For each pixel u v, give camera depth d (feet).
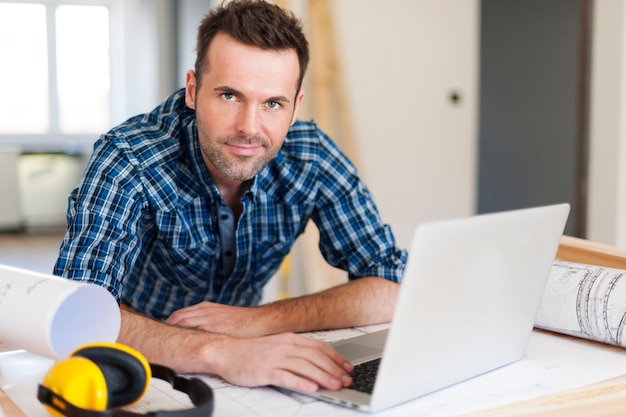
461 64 13.51
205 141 4.66
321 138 5.65
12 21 23.30
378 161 13.23
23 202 22.67
